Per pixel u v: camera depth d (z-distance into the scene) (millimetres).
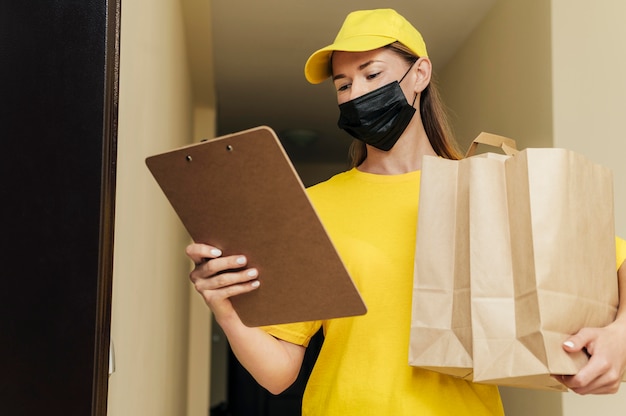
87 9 1090
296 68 4629
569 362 1225
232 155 1108
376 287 1432
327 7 3760
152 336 2186
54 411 1026
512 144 1522
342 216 1523
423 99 1674
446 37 4027
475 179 1316
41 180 1060
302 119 5703
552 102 2900
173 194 1196
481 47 3770
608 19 2582
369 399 1384
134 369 1720
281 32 4070
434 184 1360
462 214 1335
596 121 2623
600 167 1384
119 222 1424
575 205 1305
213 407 6496
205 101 5086
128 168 1562
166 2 2566
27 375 1029
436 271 1334
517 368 1232
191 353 5344
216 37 4121
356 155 1692
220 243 1216
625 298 1381
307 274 1175
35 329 1038
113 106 1138
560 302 1246
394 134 1551
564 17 2855
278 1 3709
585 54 2715
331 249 1131
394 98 1526
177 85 3256
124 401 1549
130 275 1613
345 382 1410
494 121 3559
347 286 1154
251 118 5707
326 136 6105
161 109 2398
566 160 1297
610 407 2492
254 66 4598
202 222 1208
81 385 1033
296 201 1114
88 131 1072
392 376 1386
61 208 1058
